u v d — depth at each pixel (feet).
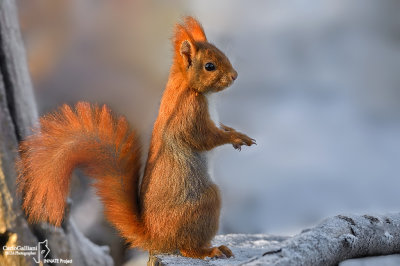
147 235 11.08
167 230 11.05
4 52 11.51
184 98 11.07
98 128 11.17
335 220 10.75
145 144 11.55
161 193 11.05
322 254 10.62
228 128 11.23
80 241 11.84
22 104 11.55
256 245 11.35
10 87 11.51
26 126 11.53
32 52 16.03
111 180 11.13
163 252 11.08
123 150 11.16
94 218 12.64
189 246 11.05
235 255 11.13
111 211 11.12
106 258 12.02
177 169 11.05
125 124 11.20
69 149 11.13
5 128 11.41
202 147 11.07
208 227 11.06
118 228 11.12
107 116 11.19
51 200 11.11
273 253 10.59
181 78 11.10
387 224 10.76
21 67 11.58
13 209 11.35
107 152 11.16
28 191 11.23
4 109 11.44
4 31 11.51
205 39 11.25
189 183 11.05
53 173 11.11
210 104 11.12
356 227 10.71
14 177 11.37
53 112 11.23
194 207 11.04
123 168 11.15
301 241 10.63
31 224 11.42
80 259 11.78
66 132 11.15
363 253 10.72
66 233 11.61
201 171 11.08
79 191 12.62
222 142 11.07
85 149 11.14
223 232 13.20
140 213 11.10
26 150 11.30
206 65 11.07
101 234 12.62
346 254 10.68
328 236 10.66
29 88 11.62
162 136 11.07
